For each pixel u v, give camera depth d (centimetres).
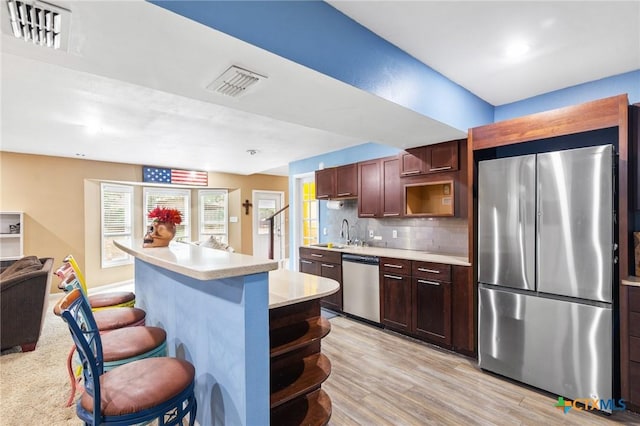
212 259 155
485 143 278
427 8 177
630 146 221
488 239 265
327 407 173
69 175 536
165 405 124
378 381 253
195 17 126
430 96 246
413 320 332
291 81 182
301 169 579
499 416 208
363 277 386
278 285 184
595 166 212
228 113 319
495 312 260
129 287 589
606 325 207
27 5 113
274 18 151
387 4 173
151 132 386
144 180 619
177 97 275
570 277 221
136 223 648
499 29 197
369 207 421
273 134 403
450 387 244
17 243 488
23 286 309
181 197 726
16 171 488
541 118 246
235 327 142
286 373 173
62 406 218
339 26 180
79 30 130
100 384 127
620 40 208
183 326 200
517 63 240
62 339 342
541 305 235
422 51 223
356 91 197
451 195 335
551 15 183
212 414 165
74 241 540
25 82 242
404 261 341
